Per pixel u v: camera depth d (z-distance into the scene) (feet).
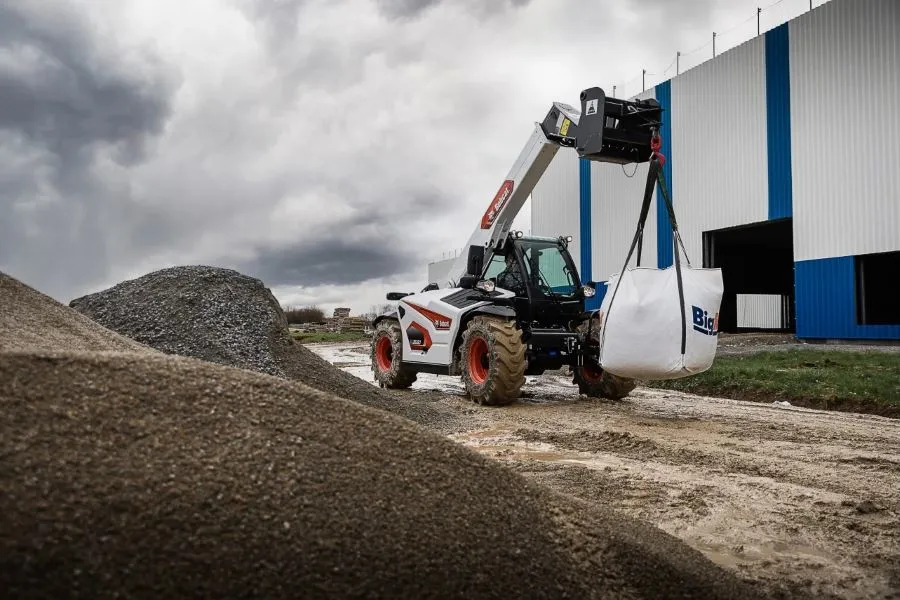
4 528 4.83
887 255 52.95
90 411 6.49
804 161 57.62
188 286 23.84
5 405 6.15
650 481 13.17
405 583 5.75
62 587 4.62
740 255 86.79
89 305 24.06
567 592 6.48
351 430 7.85
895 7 51.31
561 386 32.24
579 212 83.56
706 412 23.13
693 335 18.54
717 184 65.92
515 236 27.96
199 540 5.36
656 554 7.60
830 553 9.52
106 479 5.64
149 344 21.12
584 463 14.88
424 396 27.73
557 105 26.86
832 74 55.57
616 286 19.86
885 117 51.88
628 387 26.12
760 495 12.27
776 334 71.72
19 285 15.70
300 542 5.72
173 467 6.07
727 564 9.08
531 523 7.42
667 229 70.95
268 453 6.77
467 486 7.61
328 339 101.14
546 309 26.23
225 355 20.76
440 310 27.84
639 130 23.85
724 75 65.16
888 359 35.60
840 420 21.15
